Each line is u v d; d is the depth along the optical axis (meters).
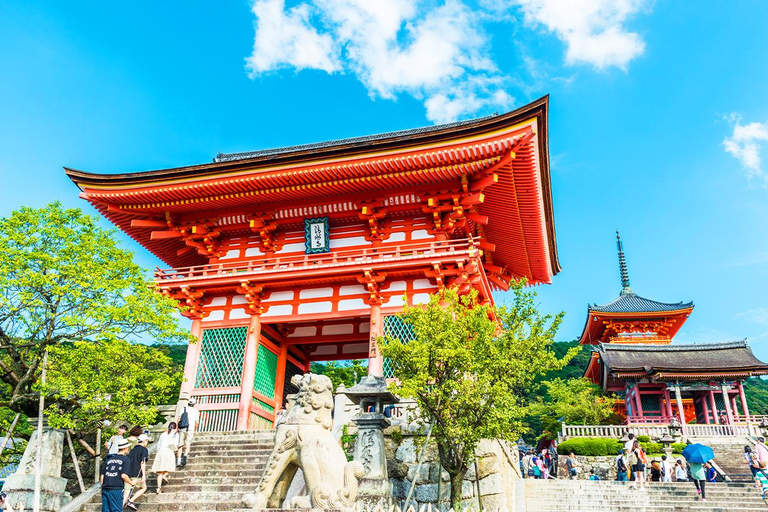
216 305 25.77
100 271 17.22
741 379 47.84
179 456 16.95
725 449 35.44
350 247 26.02
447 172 23.48
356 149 23.22
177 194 25.56
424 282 23.75
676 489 21.52
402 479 16.72
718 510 18.78
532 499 20.84
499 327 16.59
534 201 26.56
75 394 16.92
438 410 15.02
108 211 27.50
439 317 15.69
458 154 22.56
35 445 16.86
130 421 18.12
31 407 17.58
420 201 25.06
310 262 25.50
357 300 24.38
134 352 18.59
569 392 51.56
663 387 50.75
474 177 24.00
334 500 9.09
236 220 27.22
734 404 49.00
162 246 30.58
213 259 27.50
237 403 23.53
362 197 25.23
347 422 17.98
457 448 15.30
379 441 15.47
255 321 24.95
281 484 9.84
